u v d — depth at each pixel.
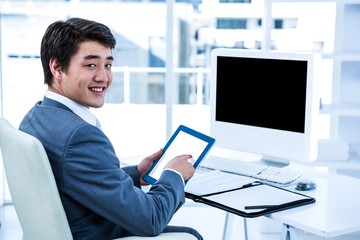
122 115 6.61
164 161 1.96
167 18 3.44
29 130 1.61
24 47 7.24
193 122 6.08
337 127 3.43
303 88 2.15
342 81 3.43
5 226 3.36
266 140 2.30
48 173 1.47
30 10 6.74
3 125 1.67
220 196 1.82
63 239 1.52
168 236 1.62
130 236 1.63
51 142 1.52
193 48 6.74
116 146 5.63
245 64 2.33
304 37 4.00
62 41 1.58
